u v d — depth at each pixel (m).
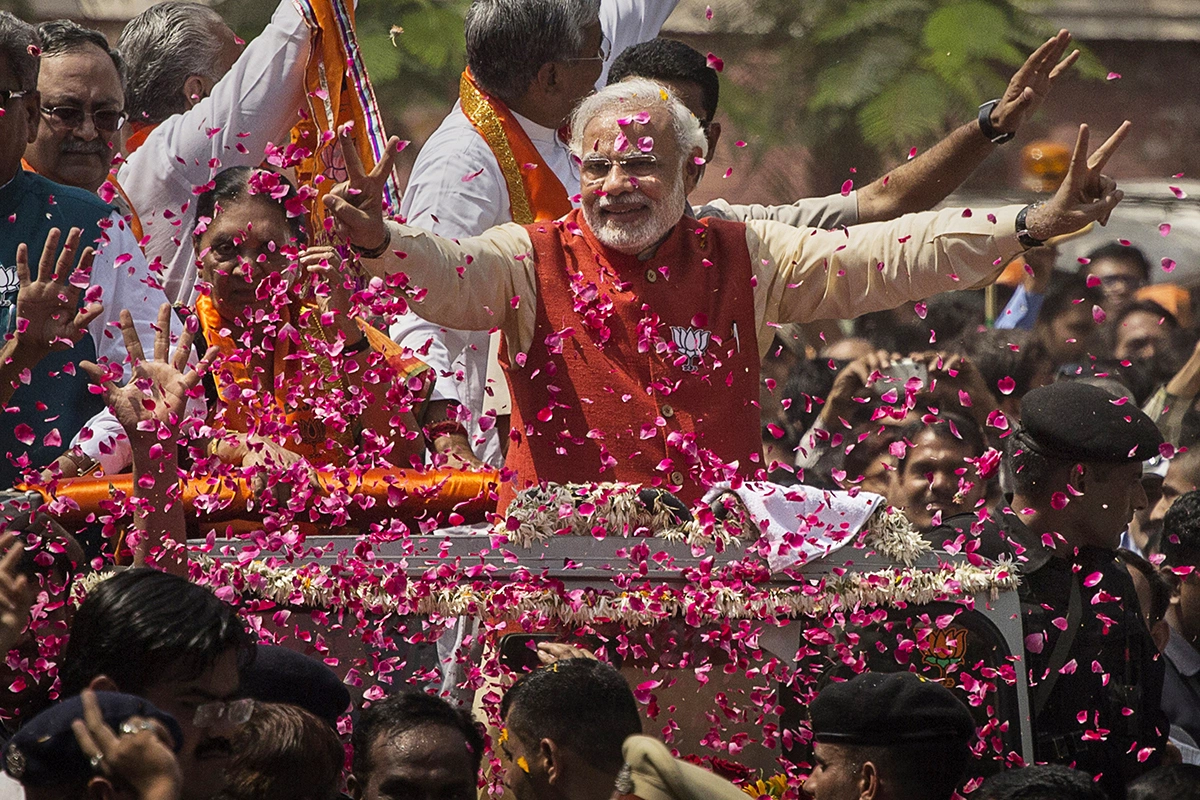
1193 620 18.92
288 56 19.80
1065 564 16.23
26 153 19.30
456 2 37.38
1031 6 39.50
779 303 16.55
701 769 10.65
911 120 37.34
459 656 14.55
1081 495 16.41
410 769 12.69
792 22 40.12
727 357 16.03
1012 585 15.13
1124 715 15.98
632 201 15.63
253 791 11.82
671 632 14.42
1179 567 18.62
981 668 15.02
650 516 14.56
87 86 19.25
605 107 15.91
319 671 13.49
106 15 43.69
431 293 15.14
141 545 14.15
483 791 14.58
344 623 14.33
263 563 14.28
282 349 16.66
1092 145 48.81
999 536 16.30
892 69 38.03
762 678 14.70
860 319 29.31
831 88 38.25
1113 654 16.06
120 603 11.83
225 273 16.64
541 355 15.84
